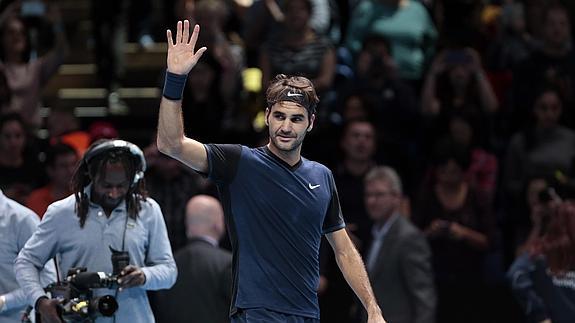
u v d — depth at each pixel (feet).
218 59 82.99
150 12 102.73
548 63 82.33
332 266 66.80
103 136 75.05
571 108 79.71
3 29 82.64
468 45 84.43
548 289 56.39
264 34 86.17
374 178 61.67
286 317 39.09
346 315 66.33
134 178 45.75
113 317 45.32
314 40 81.30
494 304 66.74
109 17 96.22
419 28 87.56
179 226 65.62
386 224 61.72
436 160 70.69
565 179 66.59
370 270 61.21
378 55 80.18
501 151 82.64
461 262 68.44
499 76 87.25
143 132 91.81
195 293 54.85
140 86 99.55
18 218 47.60
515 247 71.46
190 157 38.58
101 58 96.63
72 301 43.80
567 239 56.08
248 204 39.19
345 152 72.18
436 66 81.30
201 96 82.12
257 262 39.11
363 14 88.12
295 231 39.32
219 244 66.69
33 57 88.17
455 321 67.26
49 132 77.41
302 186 39.60
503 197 75.72
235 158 39.22
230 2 96.12
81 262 45.42
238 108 85.30
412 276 60.18
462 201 70.33
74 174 45.44
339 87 83.30
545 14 84.48
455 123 77.41
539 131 75.72
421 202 70.95
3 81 76.95
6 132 67.77
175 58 37.99
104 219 45.73
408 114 79.56
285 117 39.01
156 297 55.57
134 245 45.78
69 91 98.99
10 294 46.14
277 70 80.79
